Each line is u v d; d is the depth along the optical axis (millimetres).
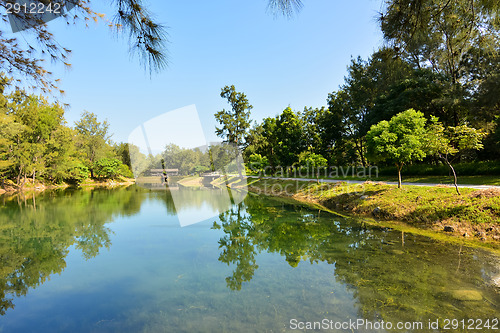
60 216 14805
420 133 12234
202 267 6414
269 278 5840
